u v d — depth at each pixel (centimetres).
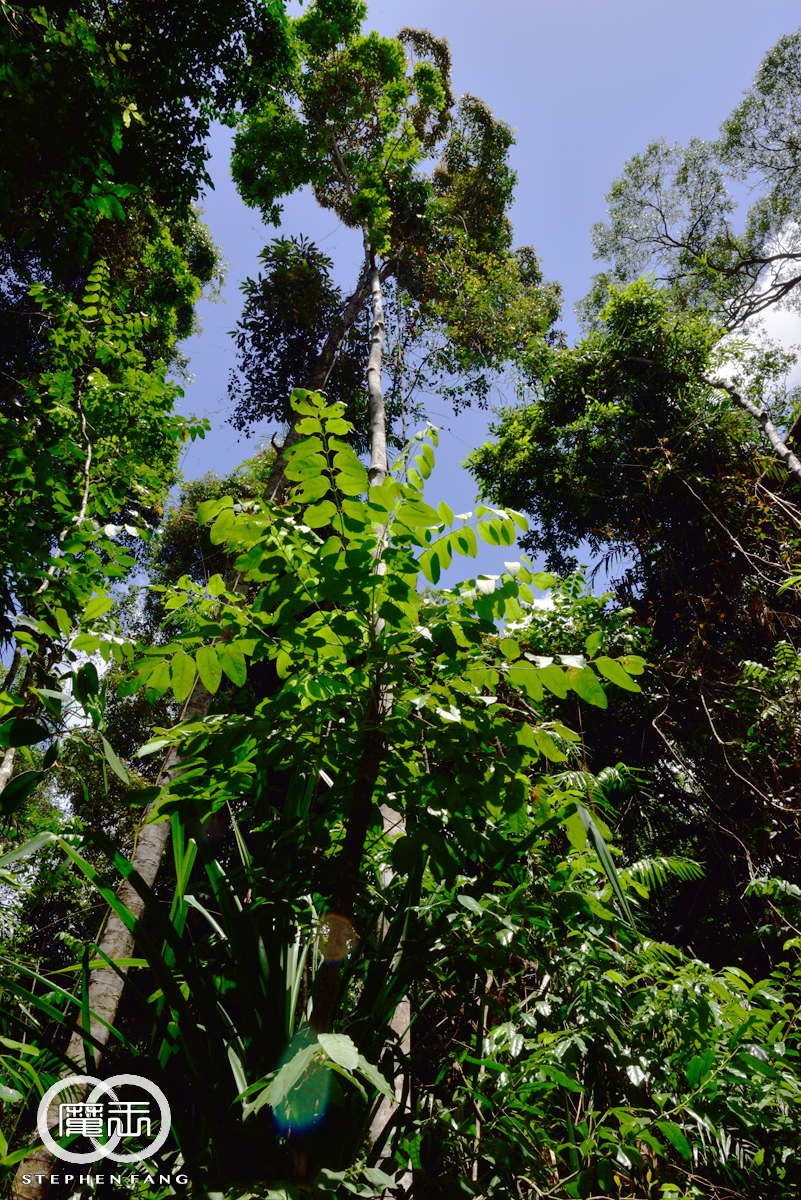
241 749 159
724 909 568
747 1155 187
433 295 1185
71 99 376
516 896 166
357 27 1125
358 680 159
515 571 149
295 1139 126
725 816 559
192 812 155
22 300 823
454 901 161
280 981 152
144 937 130
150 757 828
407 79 1321
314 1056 124
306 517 151
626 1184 178
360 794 154
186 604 172
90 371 501
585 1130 153
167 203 774
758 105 1341
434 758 179
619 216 1500
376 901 172
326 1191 110
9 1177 156
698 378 938
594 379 977
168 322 1001
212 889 172
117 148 404
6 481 337
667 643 756
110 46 389
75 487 403
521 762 157
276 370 1117
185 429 489
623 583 813
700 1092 171
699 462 816
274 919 159
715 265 1441
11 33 358
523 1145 156
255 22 761
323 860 163
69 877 196
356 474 148
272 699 155
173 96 705
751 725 536
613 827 492
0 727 132
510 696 193
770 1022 210
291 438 698
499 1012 186
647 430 890
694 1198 172
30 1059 160
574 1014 195
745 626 682
